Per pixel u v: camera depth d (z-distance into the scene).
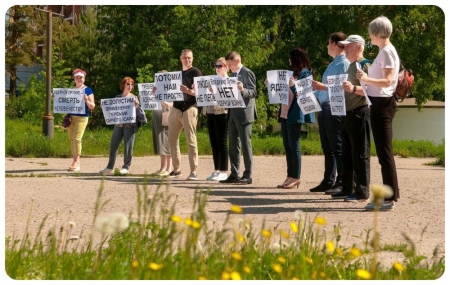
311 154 24.08
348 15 43.66
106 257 5.39
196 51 51.16
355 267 5.57
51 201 10.02
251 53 51.03
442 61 44.75
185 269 4.88
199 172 15.29
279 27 53.00
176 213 8.73
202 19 51.12
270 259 5.45
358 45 9.62
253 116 12.49
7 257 5.42
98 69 56.50
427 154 25.08
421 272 5.51
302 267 5.08
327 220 8.37
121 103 14.27
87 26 57.91
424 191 12.03
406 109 50.78
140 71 42.28
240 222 5.75
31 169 15.88
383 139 9.23
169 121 13.49
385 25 8.99
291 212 8.99
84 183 12.51
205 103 12.61
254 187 12.02
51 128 25.38
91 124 52.50
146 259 5.10
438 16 44.19
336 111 9.59
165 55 52.66
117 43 56.78
